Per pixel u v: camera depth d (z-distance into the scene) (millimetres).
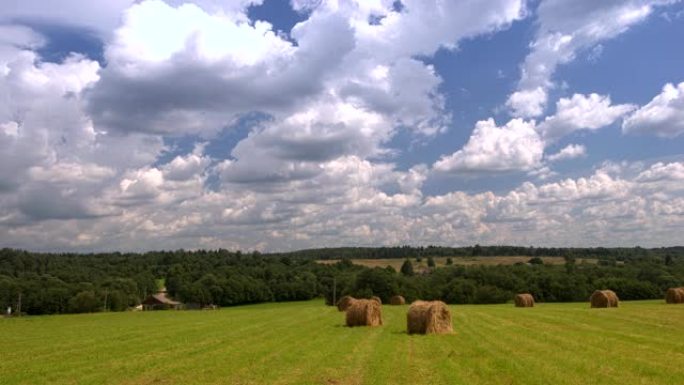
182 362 22734
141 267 159375
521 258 167875
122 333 38094
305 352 25203
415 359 22469
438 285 111875
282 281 124750
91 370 21078
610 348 25000
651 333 31469
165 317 60844
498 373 18812
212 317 58031
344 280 119000
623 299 97812
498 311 56031
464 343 27859
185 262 162375
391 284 106062
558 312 52375
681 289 65812
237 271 135500
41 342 32500
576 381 17328
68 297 100938
